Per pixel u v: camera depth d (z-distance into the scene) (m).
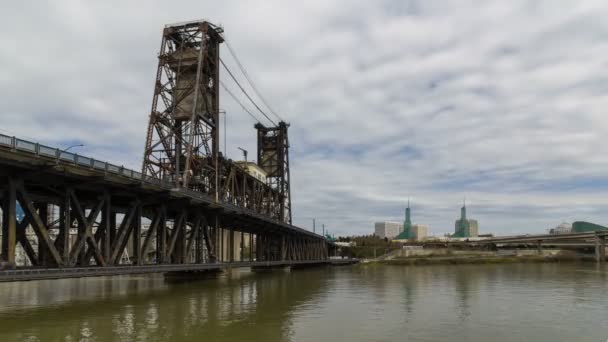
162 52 86.25
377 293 62.53
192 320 38.50
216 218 76.81
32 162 36.81
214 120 88.88
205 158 85.38
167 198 57.19
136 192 51.75
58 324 36.16
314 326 36.56
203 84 86.19
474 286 74.12
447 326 37.12
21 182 37.47
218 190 90.06
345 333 34.06
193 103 81.44
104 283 80.12
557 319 40.62
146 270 51.19
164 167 82.19
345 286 74.19
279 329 35.19
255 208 124.06
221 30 89.69
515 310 45.94
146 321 37.75
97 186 45.53
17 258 102.38
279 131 163.38
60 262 39.03
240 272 122.06
